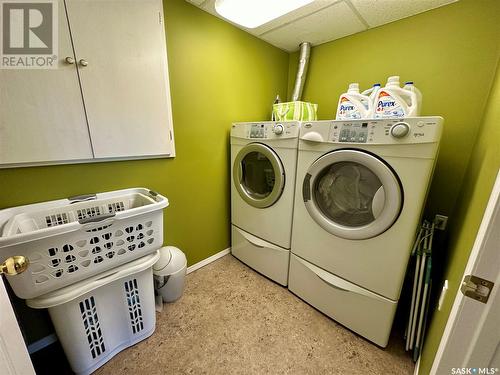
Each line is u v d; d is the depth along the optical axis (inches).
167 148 54.5
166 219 60.2
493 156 26.0
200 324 50.8
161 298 55.2
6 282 37.6
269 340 47.3
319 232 50.2
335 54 70.6
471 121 50.4
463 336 18.5
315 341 47.3
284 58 81.8
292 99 78.6
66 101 38.9
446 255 46.9
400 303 57.6
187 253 67.7
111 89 43.3
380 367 42.3
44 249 30.1
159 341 46.5
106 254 36.4
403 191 37.2
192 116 59.3
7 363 18.4
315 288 53.6
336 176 47.4
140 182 52.8
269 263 64.0
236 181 67.5
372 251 42.7
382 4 51.7
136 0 43.5
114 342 42.4
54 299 32.1
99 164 45.8
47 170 39.9
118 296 40.7
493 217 15.5
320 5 52.6
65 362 42.2
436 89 54.1
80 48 38.7
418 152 34.7
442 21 51.4
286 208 55.8
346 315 48.9
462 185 49.8
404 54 57.7
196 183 64.7
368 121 38.9
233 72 66.1
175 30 51.4
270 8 49.2
